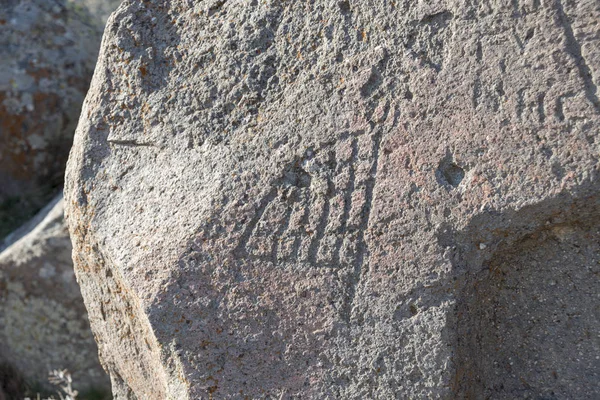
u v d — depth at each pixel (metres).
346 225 1.39
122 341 1.63
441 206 1.34
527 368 1.44
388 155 1.37
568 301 1.40
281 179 1.43
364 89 1.39
